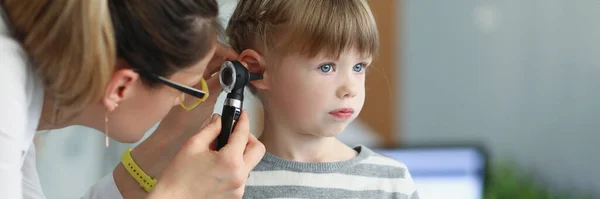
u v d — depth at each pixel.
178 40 0.81
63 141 1.91
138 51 0.80
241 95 0.95
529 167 2.72
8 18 0.79
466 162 2.01
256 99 1.10
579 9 2.57
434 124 2.87
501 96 2.77
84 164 1.99
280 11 0.99
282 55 0.99
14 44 0.77
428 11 2.78
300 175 1.04
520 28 2.71
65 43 0.76
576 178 2.64
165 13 0.80
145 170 1.11
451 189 1.98
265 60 1.01
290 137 1.05
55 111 0.86
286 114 1.02
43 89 0.82
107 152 2.07
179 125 1.10
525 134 2.74
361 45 0.98
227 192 0.88
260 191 1.03
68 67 0.77
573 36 2.59
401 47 2.79
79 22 0.74
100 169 2.06
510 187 2.50
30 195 0.99
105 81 0.78
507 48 2.74
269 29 0.99
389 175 1.09
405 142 2.65
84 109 0.84
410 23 2.79
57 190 1.89
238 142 0.90
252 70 1.02
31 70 0.80
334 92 0.98
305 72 0.98
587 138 2.60
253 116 1.27
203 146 0.90
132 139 0.91
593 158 2.59
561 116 2.66
